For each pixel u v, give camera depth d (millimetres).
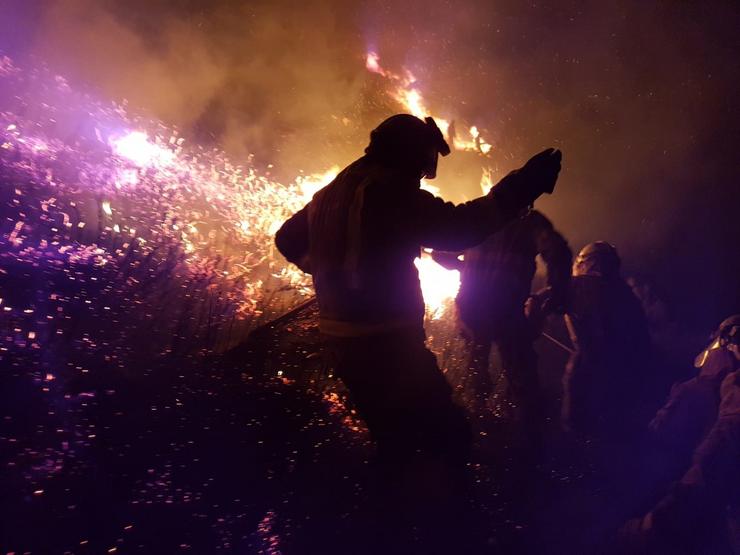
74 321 4398
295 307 5160
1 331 4059
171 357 4438
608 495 4402
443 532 3334
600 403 5375
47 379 3818
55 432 3494
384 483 3371
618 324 5484
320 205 3385
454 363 5488
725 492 3674
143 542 3074
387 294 3248
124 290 4902
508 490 4238
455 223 3232
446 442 3352
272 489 3613
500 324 5266
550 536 3893
